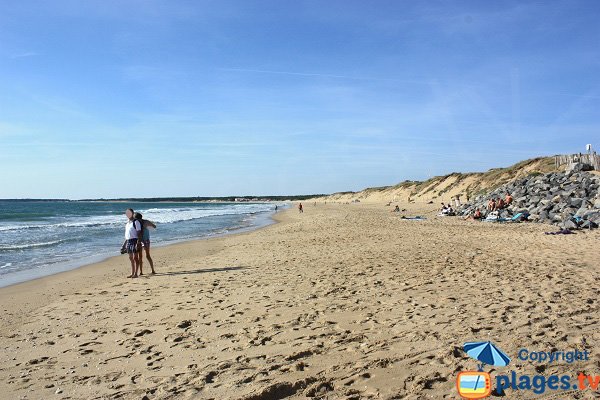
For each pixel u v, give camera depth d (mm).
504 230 20141
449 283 8609
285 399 4066
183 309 7852
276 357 5113
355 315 6672
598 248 13039
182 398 4211
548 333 5332
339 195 161500
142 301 8875
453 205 45156
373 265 11344
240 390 4277
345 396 3990
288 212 67125
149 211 78750
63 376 5027
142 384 4633
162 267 14102
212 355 5367
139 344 6023
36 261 16688
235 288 9500
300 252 15406
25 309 8898
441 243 15570
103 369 5172
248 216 56000
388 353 4941
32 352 5992
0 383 4887
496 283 8438
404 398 3848
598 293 7375
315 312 6996
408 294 7844
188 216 56812
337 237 20109
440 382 4121
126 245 12273
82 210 88750
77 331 6930
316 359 4938
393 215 41219
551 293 7422
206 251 18484
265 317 6910
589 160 33469
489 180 66500
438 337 5375
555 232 17609
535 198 27344
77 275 13305
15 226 36875
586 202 23453
